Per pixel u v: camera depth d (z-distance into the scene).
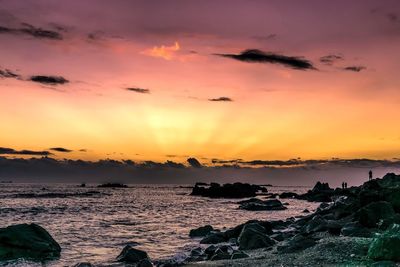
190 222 57.16
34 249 29.55
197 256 29.08
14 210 71.00
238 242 33.28
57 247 31.78
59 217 60.41
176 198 145.25
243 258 23.97
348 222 33.66
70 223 52.59
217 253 27.34
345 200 53.22
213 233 39.97
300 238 27.11
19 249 29.20
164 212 76.06
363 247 21.44
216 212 76.81
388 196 37.41
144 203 107.12
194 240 39.34
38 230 31.91
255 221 42.59
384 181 63.03
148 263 25.00
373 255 18.98
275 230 43.62
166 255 30.83
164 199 135.50
